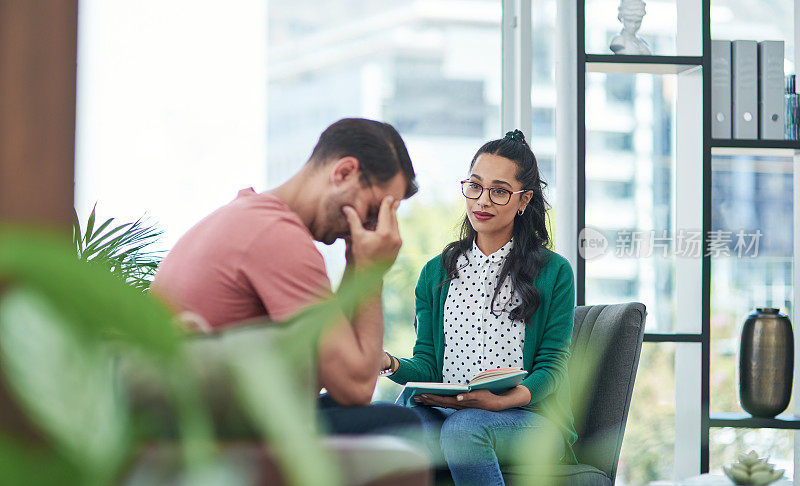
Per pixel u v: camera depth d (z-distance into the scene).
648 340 3.88
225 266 1.62
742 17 4.36
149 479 0.48
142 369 0.56
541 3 4.61
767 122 4.03
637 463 4.18
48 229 0.58
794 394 4.07
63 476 0.24
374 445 0.89
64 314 0.22
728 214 4.23
